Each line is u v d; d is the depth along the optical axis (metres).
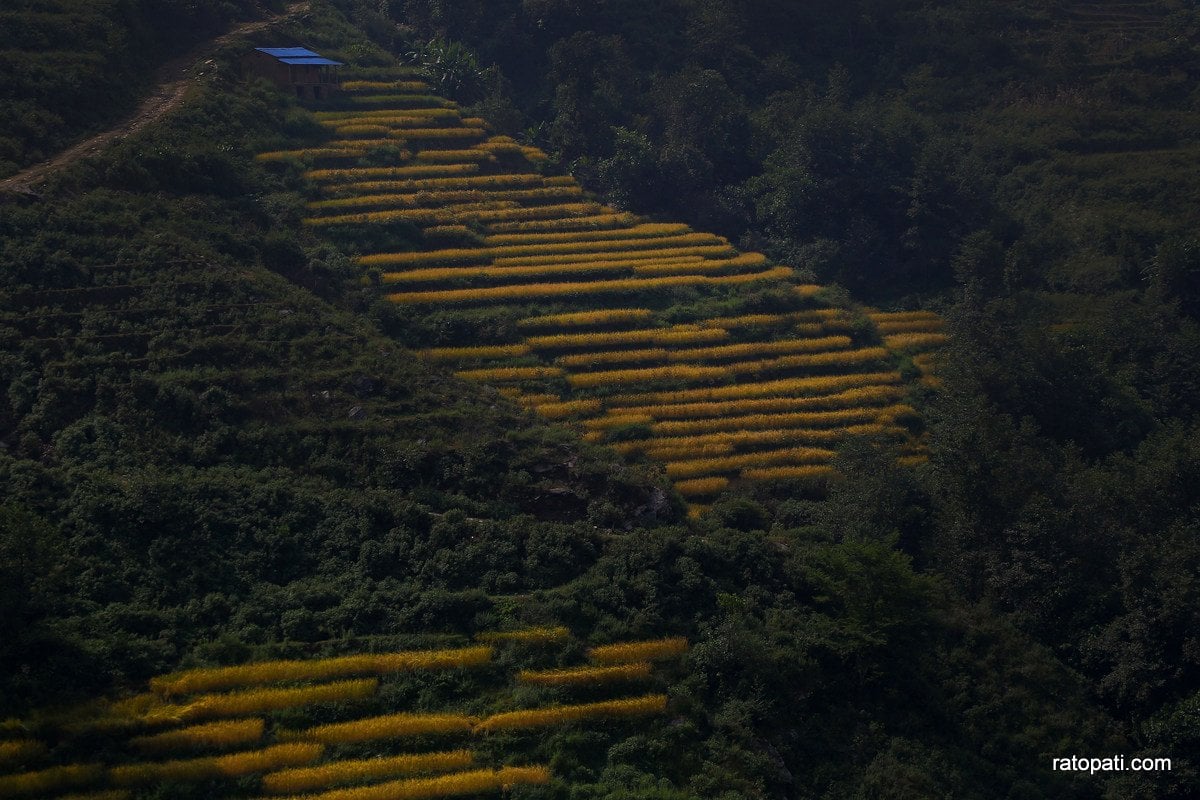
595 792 39.97
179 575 45.41
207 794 37.78
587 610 46.88
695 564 49.78
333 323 61.25
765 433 65.75
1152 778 44.47
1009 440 59.16
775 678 45.91
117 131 73.31
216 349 56.41
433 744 40.88
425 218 77.88
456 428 56.09
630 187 86.69
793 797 42.97
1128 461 61.44
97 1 82.62
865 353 73.94
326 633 44.53
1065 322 77.75
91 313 56.38
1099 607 51.44
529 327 70.25
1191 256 77.44
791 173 86.06
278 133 82.25
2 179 63.38
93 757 37.75
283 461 52.50
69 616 42.06
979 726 47.16
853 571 48.75
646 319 73.12
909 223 86.75
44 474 46.88
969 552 55.16
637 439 64.31
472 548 48.59
